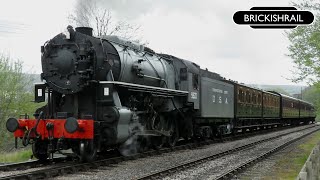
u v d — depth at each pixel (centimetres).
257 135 2838
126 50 1334
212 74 2195
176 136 1722
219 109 2186
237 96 2588
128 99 1285
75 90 1154
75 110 1192
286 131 3450
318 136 2830
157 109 1509
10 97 3025
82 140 1096
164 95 1502
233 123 2583
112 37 1332
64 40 1182
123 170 1075
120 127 1165
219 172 1097
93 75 1145
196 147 1802
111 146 1268
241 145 1947
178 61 1755
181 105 1717
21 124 1130
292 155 1551
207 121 2066
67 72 1168
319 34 1460
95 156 1148
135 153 1380
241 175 1075
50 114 1212
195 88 1825
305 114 5525
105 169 1089
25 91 3158
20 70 3095
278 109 3953
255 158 1349
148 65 1453
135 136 1315
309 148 1859
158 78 1512
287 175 1088
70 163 1163
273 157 1484
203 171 1107
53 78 1184
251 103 2964
